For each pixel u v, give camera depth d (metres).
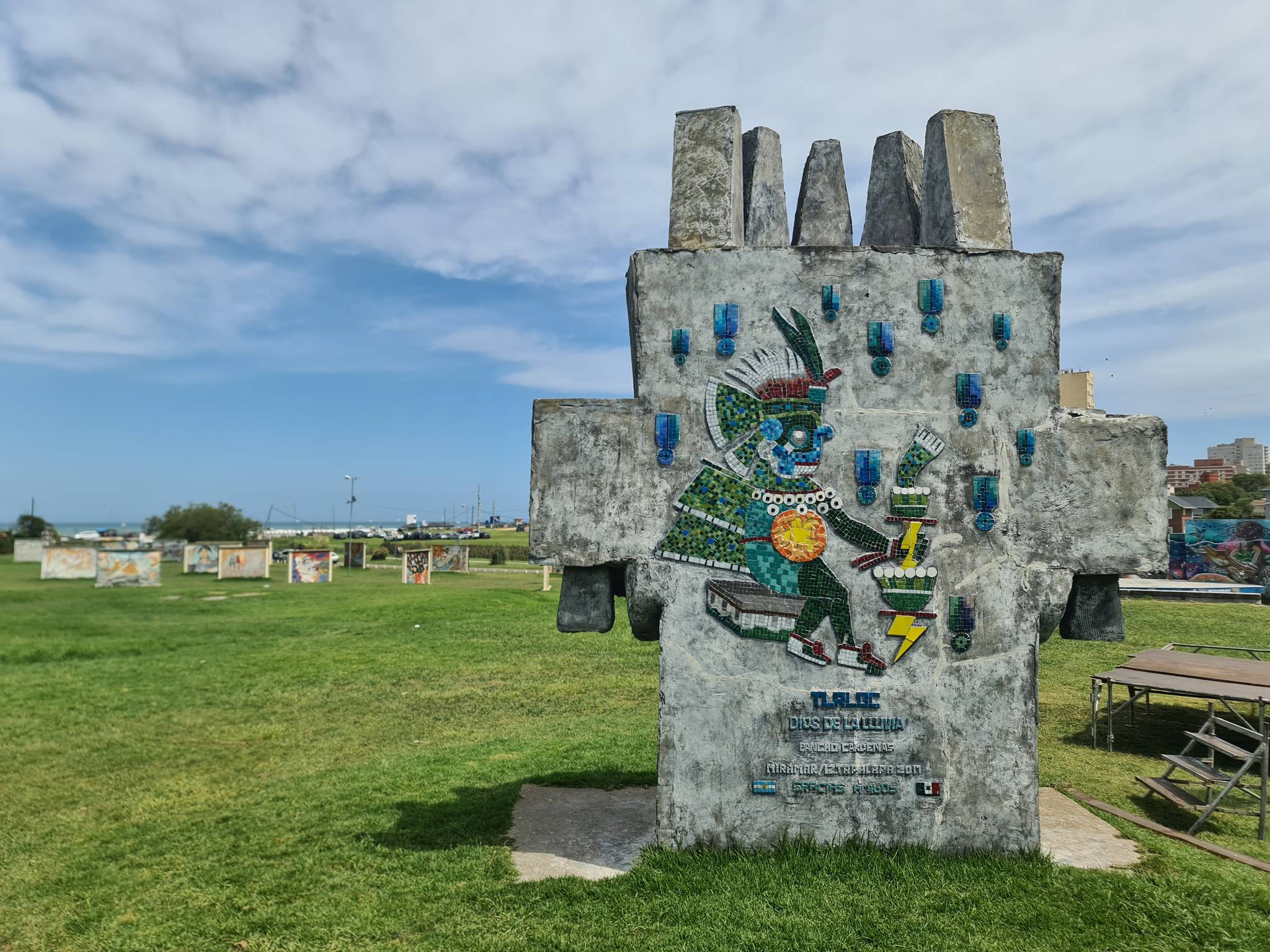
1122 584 20.50
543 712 10.66
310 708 10.93
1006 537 5.36
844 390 5.45
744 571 5.36
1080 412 5.47
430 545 54.84
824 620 5.32
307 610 21.39
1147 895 4.70
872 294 5.50
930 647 5.29
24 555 47.16
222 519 63.44
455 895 4.98
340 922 4.73
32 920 5.02
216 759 8.58
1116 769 7.89
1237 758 6.48
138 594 26.89
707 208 5.64
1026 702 5.27
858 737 5.25
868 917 4.48
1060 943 4.25
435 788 7.21
